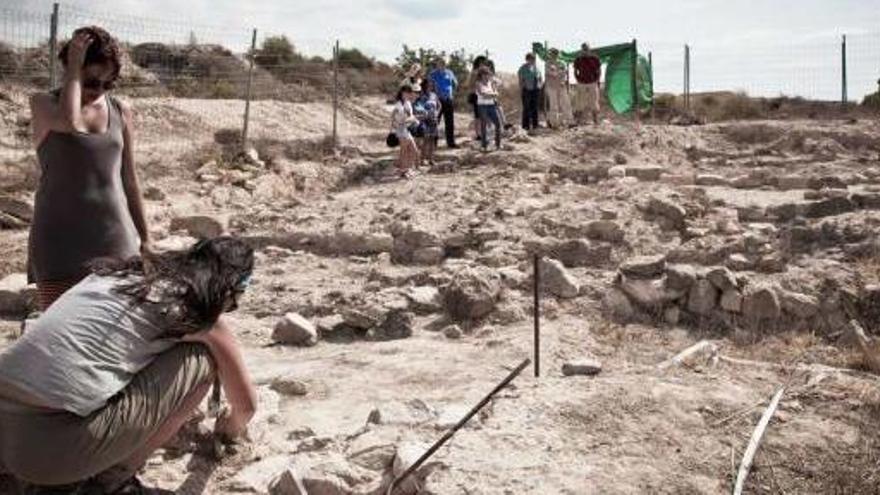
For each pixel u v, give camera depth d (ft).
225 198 44.37
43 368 10.10
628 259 29.07
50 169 12.23
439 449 13.98
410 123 49.70
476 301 25.05
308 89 91.81
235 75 91.76
